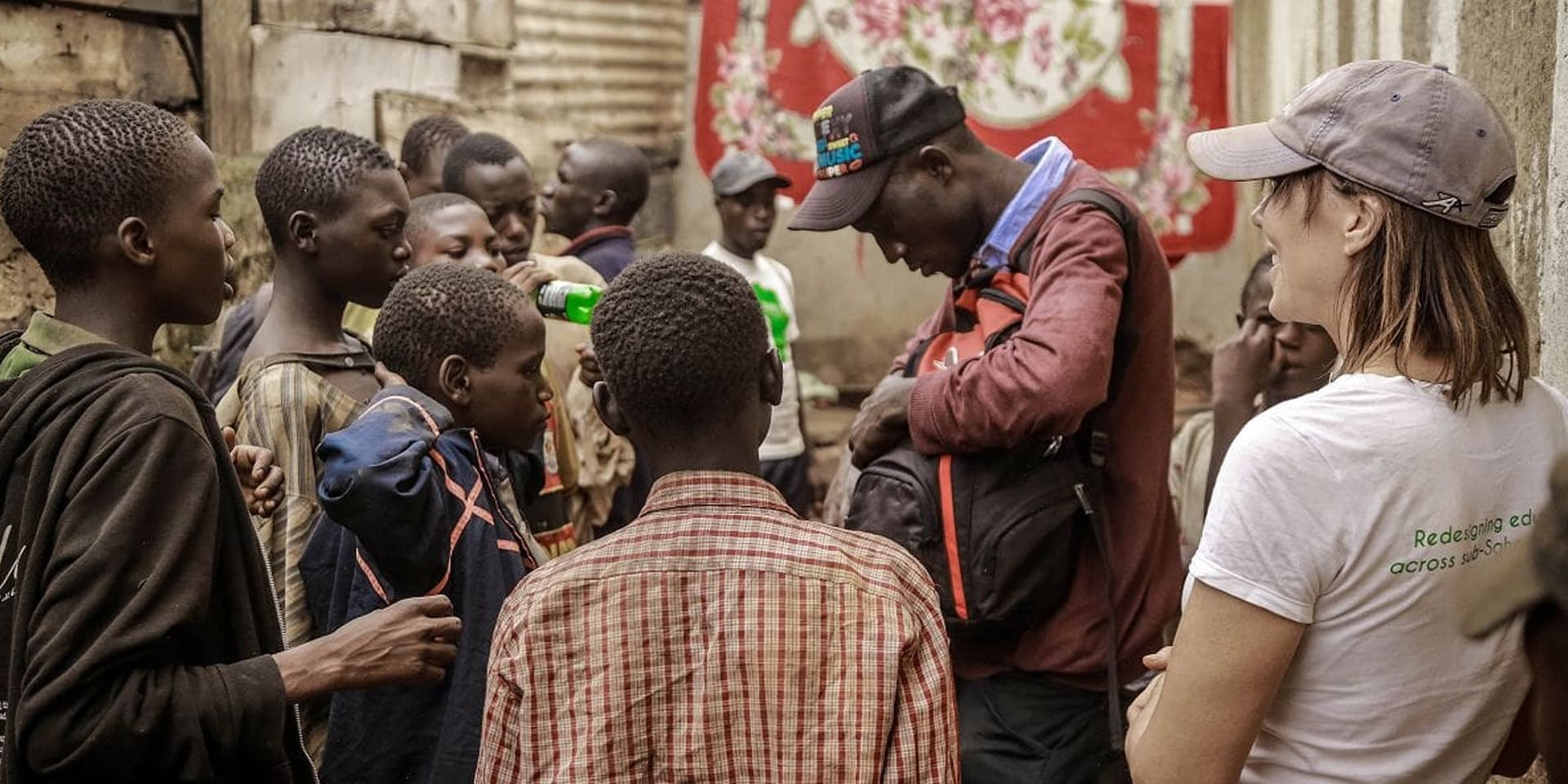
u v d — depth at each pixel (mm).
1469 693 1562
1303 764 1606
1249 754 1640
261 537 2488
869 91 2705
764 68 5539
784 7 5500
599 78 6645
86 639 1608
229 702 1694
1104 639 2561
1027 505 2488
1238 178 1641
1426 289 1539
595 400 1810
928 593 1720
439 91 5664
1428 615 1529
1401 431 1505
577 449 3850
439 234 3201
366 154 2701
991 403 2447
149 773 1663
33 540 1673
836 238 7348
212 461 1742
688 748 1600
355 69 5219
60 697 1587
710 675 1610
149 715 1624
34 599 1658
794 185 5598
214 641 1787
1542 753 1139
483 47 5895
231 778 1750
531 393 2486
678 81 7176
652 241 7062
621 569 1655
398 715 2217
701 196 7277
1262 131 1646
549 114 6340
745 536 1671
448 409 2426
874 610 1645
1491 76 2684
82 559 1614
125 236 1787
